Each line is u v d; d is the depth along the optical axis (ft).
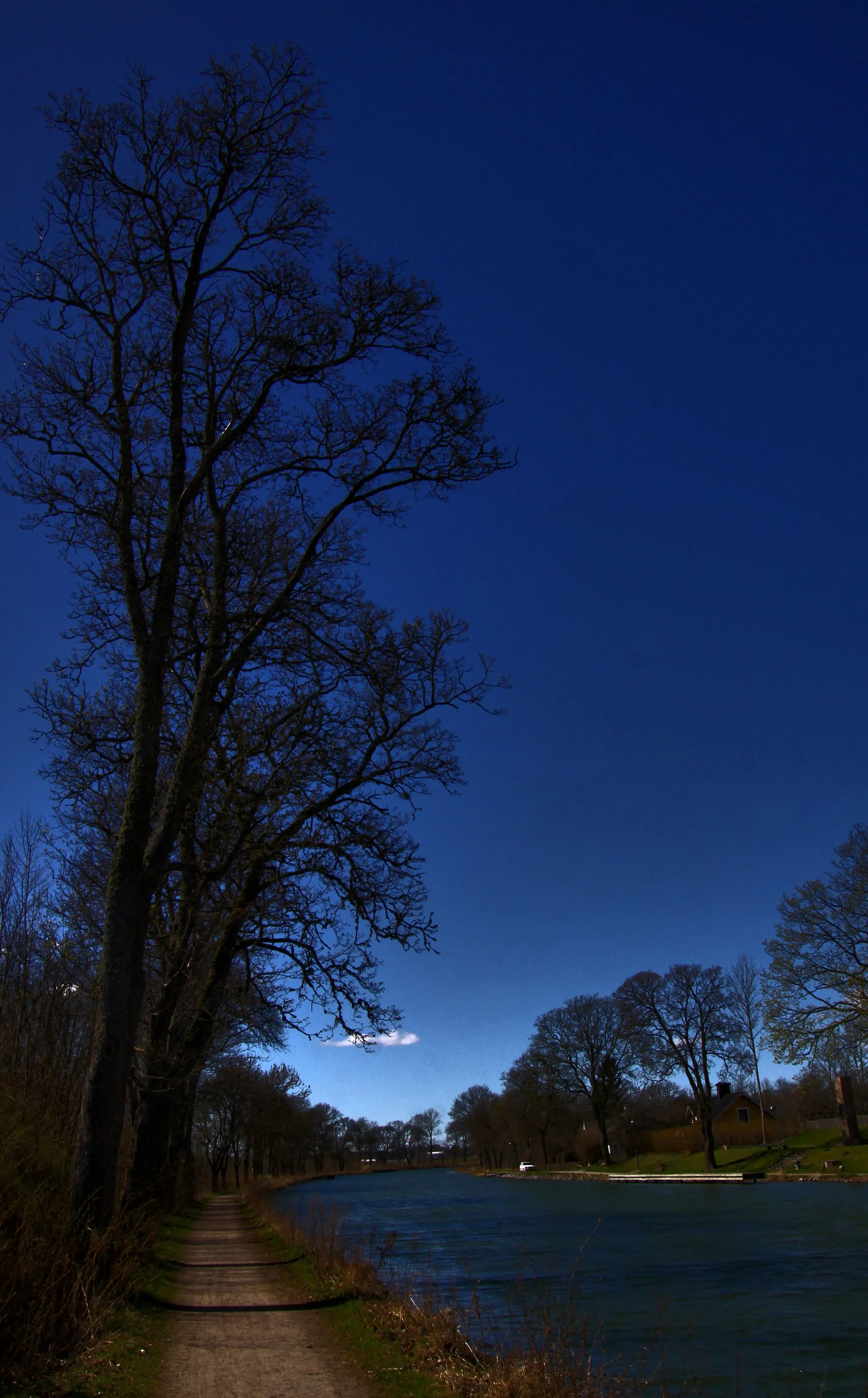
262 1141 270.67
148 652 41.50
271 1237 76.79
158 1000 58.34
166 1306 38.83
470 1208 167.84
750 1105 309.22
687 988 227.20
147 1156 60.34
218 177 45.83
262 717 57.11
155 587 48.93
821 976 131.44
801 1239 100.99
